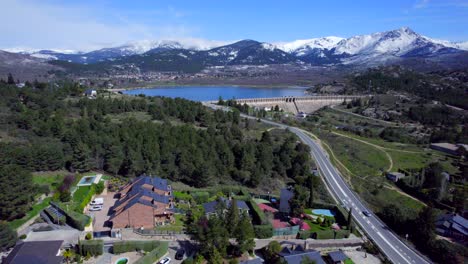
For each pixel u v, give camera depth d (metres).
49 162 119.38
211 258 77.31
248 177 134.25
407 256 92.06
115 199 110.56
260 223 98.69
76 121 157.75
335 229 101.31
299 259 80.00
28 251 72.56
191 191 117.12
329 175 151.12
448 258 91.00
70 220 89.38
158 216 95.50
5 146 114.12
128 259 78.25
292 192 113.31
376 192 141.62
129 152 126.62
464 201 130.50
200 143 142.38
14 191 86.69
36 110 167.25
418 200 140.88
